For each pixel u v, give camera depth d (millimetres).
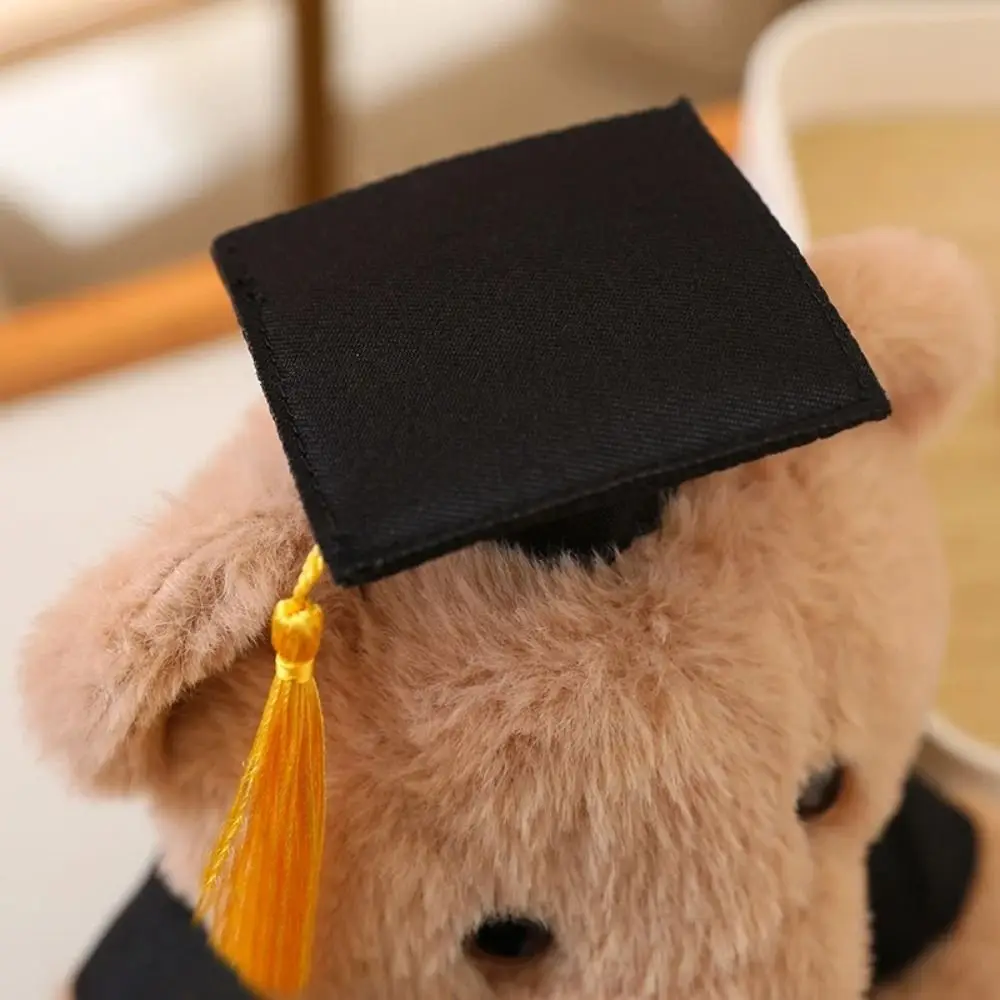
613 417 333
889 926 434
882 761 381
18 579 507
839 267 378
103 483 517
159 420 525
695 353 339
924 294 375
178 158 717
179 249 733
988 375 398
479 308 344
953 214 580
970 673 474
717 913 353
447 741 345
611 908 353
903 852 439
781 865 356
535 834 346
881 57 597
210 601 336
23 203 678
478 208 360
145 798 369
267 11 696
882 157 605
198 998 426
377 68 775
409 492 327
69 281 707
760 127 541
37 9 589
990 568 491
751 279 347
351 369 339
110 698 338
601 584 348
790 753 354
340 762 350
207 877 352
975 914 440
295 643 333
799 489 366
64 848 506
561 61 821
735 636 350
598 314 343
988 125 620
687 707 344
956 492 506
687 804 346
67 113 669
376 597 352
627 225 355
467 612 347
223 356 530
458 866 350
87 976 442
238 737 354
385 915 354
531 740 344
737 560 355
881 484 377
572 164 367
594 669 344
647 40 806
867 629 367
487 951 365
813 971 366
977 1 661
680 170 365
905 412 385
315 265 355
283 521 341
